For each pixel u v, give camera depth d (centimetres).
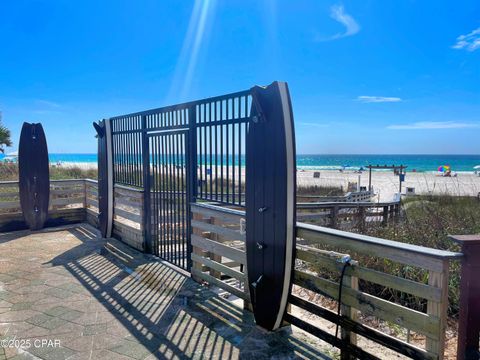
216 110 329
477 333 169
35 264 439
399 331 275
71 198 711
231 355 235
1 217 631
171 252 442
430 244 415
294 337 260
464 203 749
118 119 553
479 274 167
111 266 433
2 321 283
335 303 326
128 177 541
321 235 236
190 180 384
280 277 249
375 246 199
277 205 247
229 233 325
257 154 265
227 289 333
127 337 258
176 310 307
